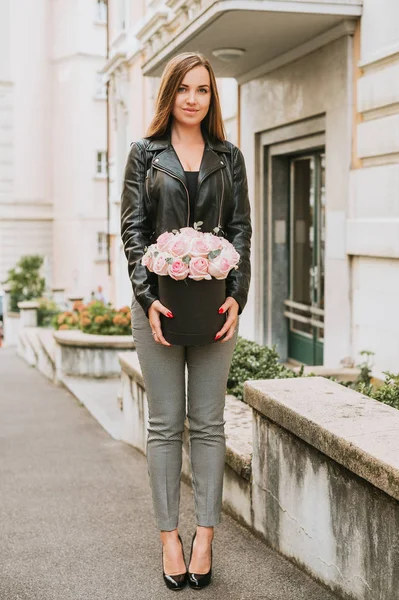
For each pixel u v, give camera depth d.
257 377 5.53
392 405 4.39
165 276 3.11
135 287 3.19
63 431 7.91
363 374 6.32
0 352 22.69
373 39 6.31
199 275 3.04
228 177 3.26
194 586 3.34
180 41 7.43
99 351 11.07
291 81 7.92
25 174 34.03
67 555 3.90
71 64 32.47
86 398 9.73
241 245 3.28
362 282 6.65
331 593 3.17
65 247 33.69
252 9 6.24
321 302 8.34
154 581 3.49
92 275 33.03
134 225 3.26
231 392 5.47
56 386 12.18
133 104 17.12
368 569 2.86
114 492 5.12
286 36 7.15
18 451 6.90
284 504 3.55
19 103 33.66
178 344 3.13
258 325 9.37
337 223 6.97
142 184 3.27
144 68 8.81
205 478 3.39
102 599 3.33
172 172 3.18
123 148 18.66
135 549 3.94
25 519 4.59
